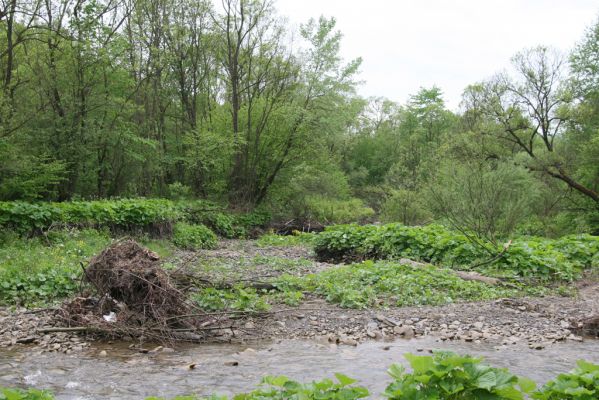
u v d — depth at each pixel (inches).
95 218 717.9
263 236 1066.7
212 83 1409.9
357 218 1380.4
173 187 1123.3
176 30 1226.6
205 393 243.6
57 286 426.6
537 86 1179.9
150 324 339.9
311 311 404.2
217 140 1189.7
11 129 732.7
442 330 367.9
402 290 461.4
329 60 1307.8
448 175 736.3
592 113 1130.7
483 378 156.0
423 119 2460.6
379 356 306.8
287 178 1337.4
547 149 1155.9
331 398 157.2
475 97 1444.4
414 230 693.9
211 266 592.4
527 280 525.0
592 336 363.3
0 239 576.7
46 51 857.5
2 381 255.0
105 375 267.3
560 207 1127.0
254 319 378.3
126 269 352.2
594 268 593.9
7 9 788.6
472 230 657.0
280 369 281.0
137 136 1018.7
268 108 1305.4
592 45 1155.3
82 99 880.3
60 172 848.9
